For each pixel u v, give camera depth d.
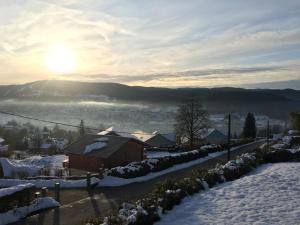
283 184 18.78
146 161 30.70
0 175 36.25
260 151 33.72
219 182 20.53
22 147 115.81
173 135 84.75
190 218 14.22
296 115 68.44
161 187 17.39
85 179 25.98
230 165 23.27
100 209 18.75
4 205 17.22
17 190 17.81
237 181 20.11
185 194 17.31
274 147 42.94
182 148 60.91
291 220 13.50
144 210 13.89
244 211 14.71
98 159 36.41
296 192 17.25
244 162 25.23
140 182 26.41
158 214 14.33
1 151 75.75
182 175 29.70
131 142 39.31
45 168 38.97
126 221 12.98
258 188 18.19
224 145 54.12
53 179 26.78
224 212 14.73
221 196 17.09
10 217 16.77
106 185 25.09
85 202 20.27
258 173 23.08
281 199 16.17
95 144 38.41
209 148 49.06
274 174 21.33
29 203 18.31
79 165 38.22
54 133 166.75
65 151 39.53
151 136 81.31
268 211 14.60
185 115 65.50
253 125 98.00
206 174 20.47
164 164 32.00
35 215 17.67
